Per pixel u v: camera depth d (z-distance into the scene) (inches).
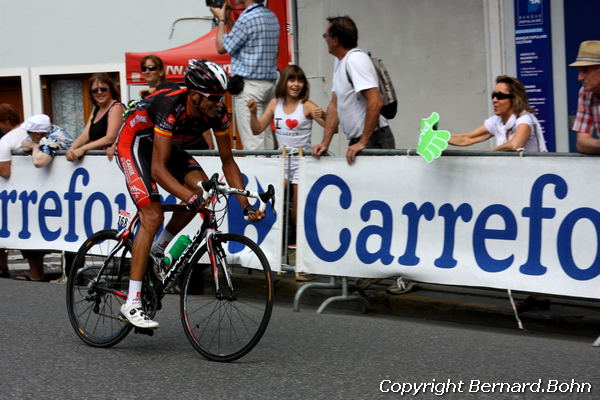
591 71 285.1
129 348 281.9
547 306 323.9
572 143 480.7
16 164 433.4
